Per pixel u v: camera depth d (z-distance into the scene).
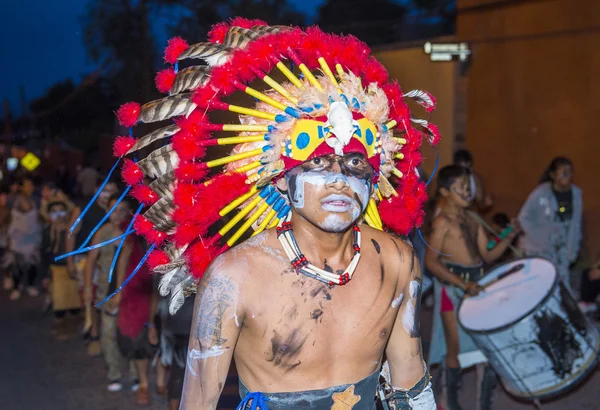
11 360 7.01
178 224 2.14
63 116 30.25
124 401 5.77
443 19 14.93
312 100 2.00
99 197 6.47
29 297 10.30
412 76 13.96
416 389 2.22
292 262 2.00
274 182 2.12
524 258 4.78
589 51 10.68
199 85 2.13
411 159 2.36
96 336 7.13
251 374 2.02
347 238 2.06
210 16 14.74
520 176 12.17
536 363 4.31
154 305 5.34
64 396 5.91
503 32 12.38
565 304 4.32
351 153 1.98
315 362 2.00
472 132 13.19
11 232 10.33
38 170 28.94
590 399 5.37
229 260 1.99
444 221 4.87
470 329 4.38
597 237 10.34
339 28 14.56
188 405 1.98
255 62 2.10
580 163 10.88
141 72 13.69
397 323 2.19
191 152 2.09
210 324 1.95
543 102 11.62
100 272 6.00
